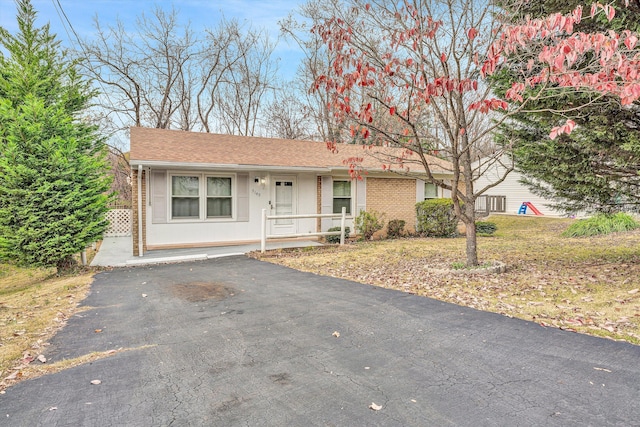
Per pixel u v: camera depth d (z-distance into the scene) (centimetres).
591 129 607
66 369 332
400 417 251
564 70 469
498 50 496
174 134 1252
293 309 511
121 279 732
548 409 258
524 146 691
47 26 1073
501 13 641
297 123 2373
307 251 1059
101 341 400
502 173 2317
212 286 658
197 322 461
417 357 349
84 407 269
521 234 1485
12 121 795
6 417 257
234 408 265
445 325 436
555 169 661
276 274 760
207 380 309
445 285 630
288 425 244
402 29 736
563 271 713
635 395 274
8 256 795
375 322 452
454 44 666
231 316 483
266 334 416
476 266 734
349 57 623
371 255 976
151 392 290
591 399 270
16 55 1002
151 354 363
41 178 783
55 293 636
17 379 314
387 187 1406
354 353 361
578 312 470
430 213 1393
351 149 1500
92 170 882
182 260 941
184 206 1134
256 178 1236
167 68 2381
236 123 2669
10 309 544
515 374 312
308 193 1313
